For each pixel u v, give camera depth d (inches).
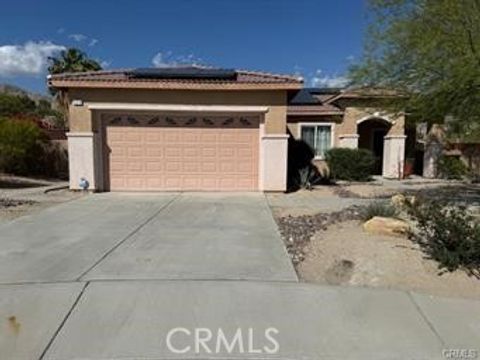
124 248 308.3
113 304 209.9
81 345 175.2
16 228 374.6
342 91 630.5
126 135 612.1
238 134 618.5
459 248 254.7
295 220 406.9
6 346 174.1
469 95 457.7
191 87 588.4
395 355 172.6
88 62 1536.7
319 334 186.5
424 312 207.5
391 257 266.4
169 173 620.1
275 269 262.1
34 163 833.5
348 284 240.2
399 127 930.7
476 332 190.4
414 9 468.4
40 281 238.5
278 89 592.1
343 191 664.4
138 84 585.6
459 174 931.3
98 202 524.1
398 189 711.1
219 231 365.7
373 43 504.1
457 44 420.5
